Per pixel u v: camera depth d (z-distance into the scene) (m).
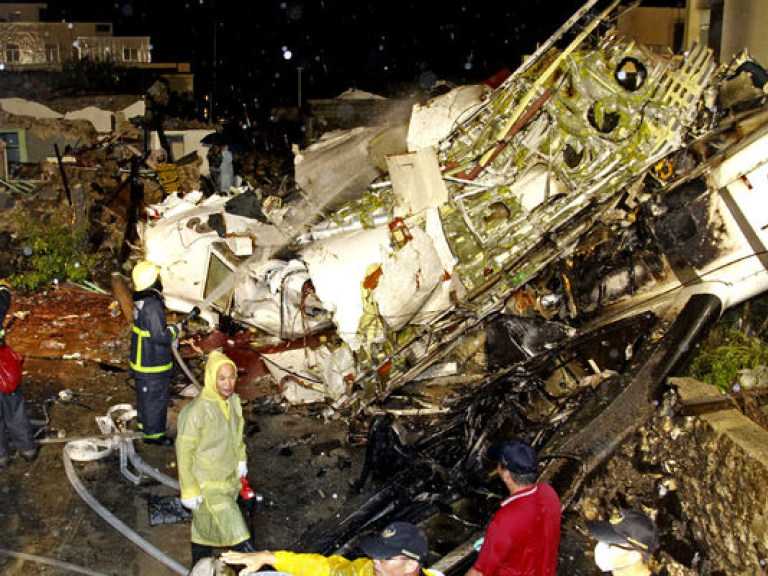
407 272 6.72
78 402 7.66
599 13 7.46
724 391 6.15
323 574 3.57
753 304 6.95
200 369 8.52
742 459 4.75
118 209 14.93
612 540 3.13
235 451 4.91
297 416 7.80
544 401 6.95
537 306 7.25
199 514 4.77
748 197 6.24
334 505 6.12
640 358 6.34
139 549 5.23
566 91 7.13
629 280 6.78
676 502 5.42
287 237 8.01
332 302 7.04
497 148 7.27
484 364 7.41
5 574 4.82
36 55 31.16
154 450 6.72
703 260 6.43
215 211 8.73
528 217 7.00
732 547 4.78
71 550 5.15
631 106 6.89
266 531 5.68
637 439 5.96
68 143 18.31
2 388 5.96
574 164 7.17
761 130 6.29
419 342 7.07
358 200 7.87
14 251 12.78
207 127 21.28
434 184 7.08
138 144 19.42
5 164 15.12
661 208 6.61
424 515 5.91
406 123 8.81
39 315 10.70
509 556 3.66
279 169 19.95
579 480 5.78
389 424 6.76
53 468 6.28
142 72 26.50
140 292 6.35
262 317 7.62
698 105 6.85
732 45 10.91
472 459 6.45
